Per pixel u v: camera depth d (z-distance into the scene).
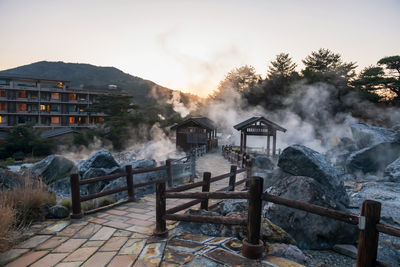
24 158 35.88
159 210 4.58
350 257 4.66
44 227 5.00
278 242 4.61
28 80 52.50
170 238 4.45
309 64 53.06
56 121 54.94
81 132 44.84
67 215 5.73
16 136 37.66
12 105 49.88
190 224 5.01
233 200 6.20
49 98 53.56
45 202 5.77
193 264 3.51
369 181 11.53
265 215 5.61
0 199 4.97
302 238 5.07
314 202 5.34
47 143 37.78
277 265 3.51
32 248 4.08
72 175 5.51
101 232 4.76
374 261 2.73
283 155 7.88
